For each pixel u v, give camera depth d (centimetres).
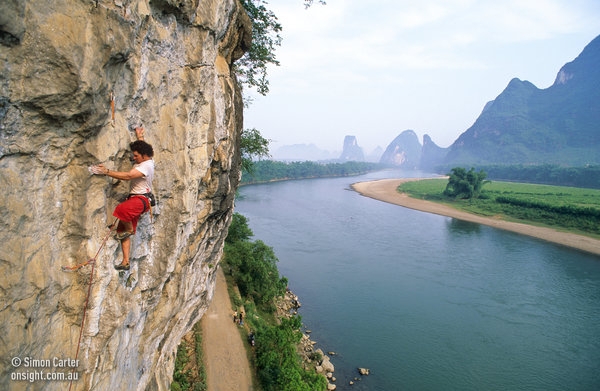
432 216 8094
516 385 2377
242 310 2578
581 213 6950
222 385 1884
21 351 465
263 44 2170
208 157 1018
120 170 632
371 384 2367
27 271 469
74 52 460
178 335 1502
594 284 4053
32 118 455
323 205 9075
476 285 3938
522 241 5938
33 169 475
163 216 815
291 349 2092
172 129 796
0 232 432
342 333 2927
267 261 3281
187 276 1158
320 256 4750
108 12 500
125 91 608
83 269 561
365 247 5259
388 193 12050
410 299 3544
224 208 1365
